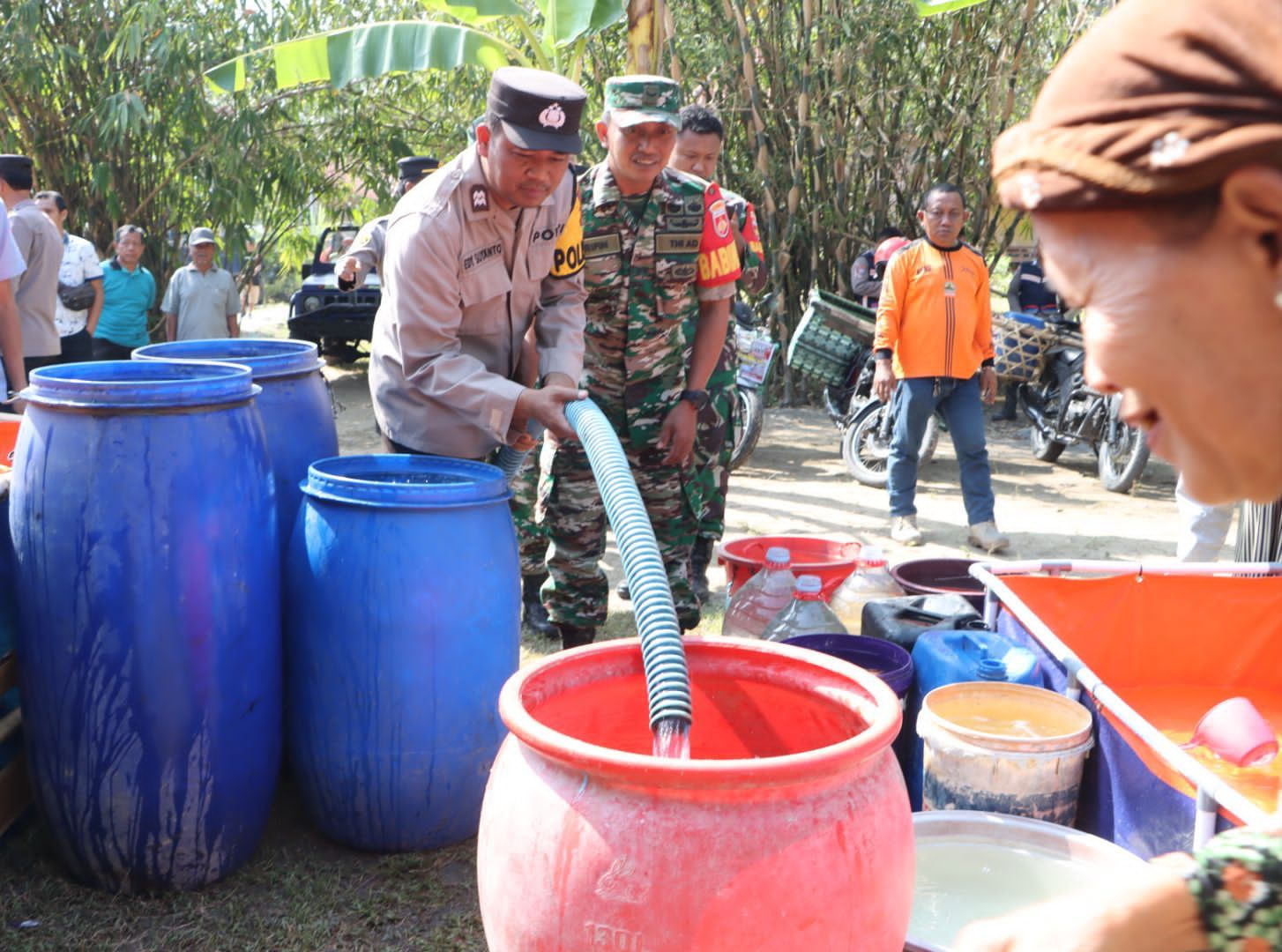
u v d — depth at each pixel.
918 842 2.26
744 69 9.90
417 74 12.32
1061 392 7.94
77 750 2.69
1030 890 2.15
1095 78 0.76
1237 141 0.70
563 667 1.91
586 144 10.23
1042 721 2.53
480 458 3.39
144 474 2.59
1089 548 6.10
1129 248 0.77
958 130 10.66
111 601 2.60
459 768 2.95
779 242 10.48
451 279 3.09
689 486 4.17
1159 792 2.21
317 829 3.18
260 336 15.52
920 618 3.17
